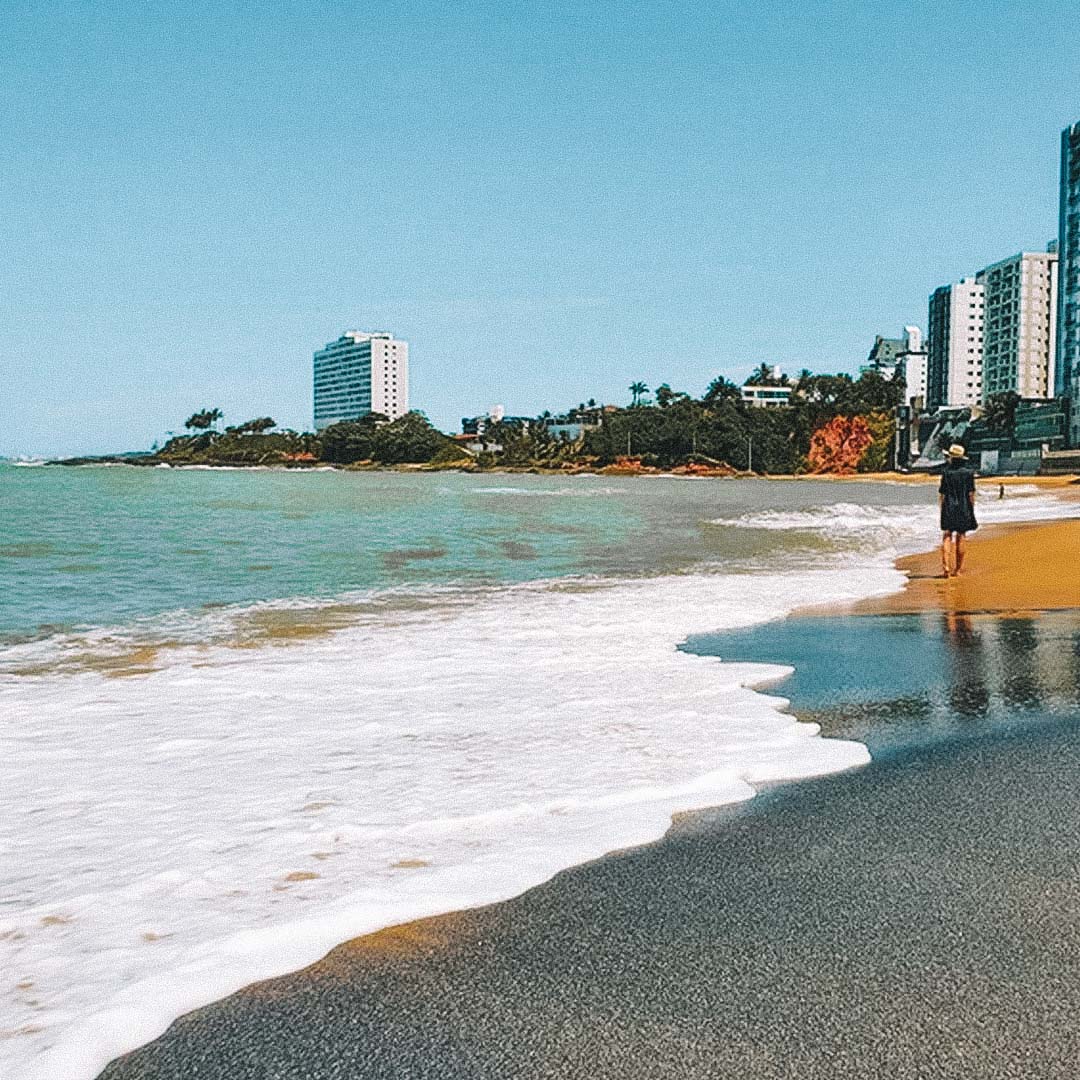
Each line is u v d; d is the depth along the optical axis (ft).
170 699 21.26
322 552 61.46
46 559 54.80
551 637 29.63
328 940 9.80
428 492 216.95
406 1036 8.16
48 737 18.02
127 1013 8.41
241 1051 7.96
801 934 9.89
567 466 631.97
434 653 26.94
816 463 590.55
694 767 15.72
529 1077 7.59
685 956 9.47
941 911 10.38
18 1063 7.70
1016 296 609.42
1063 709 19.74
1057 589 40.34
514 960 9.42
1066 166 463.83
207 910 10.40
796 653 26.50
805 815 13.47
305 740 17.70
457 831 12.87
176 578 46.62
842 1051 7.86
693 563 54.85
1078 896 10.70
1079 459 377.09
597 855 12.03
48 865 11.69
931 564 52.47
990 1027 8.16
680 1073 7.59
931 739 17.52
